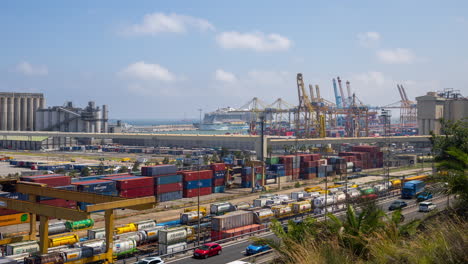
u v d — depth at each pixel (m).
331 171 153.50
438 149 43.38
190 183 108.25
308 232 16.94
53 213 46.25
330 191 91.81
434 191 16.28
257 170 127.31
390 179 111.38
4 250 52.31
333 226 17.23
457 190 15.52
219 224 57.66
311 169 147.75
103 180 94.31
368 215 17.19
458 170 15.70
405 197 87.81
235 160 176.50
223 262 46.28
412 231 15.41
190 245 55.84
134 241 52.88
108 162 191.12
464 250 11.34
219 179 117.69
